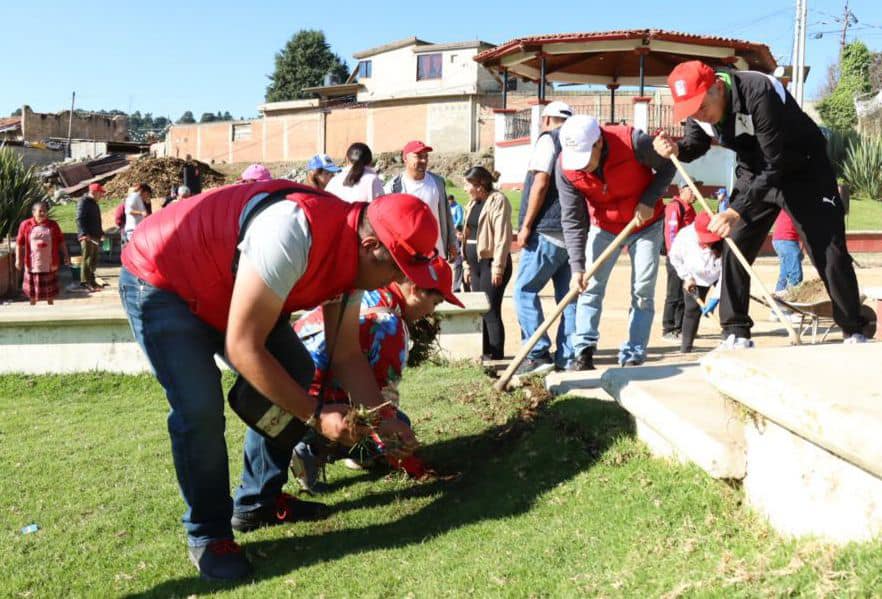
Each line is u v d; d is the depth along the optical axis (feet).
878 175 82.99
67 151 188.96
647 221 17.15
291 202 9.43
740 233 15.20
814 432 6.98
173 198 48.49
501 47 76.79
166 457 15.72
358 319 11.26
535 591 8.40
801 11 93.45
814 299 25.43
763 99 13.30
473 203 24.77
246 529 12.17
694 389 11.29
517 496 11.46
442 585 9.04
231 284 9.80
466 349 22.45
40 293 42.93
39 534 12.28
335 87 174.40
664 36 69.41
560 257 19.03
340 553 10.89
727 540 8.22
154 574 10.82
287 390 9.64
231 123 170.71
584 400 13.75
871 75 141.79
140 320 10.20
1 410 20.31
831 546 7.00
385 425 10.50
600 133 16.35
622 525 9.40
